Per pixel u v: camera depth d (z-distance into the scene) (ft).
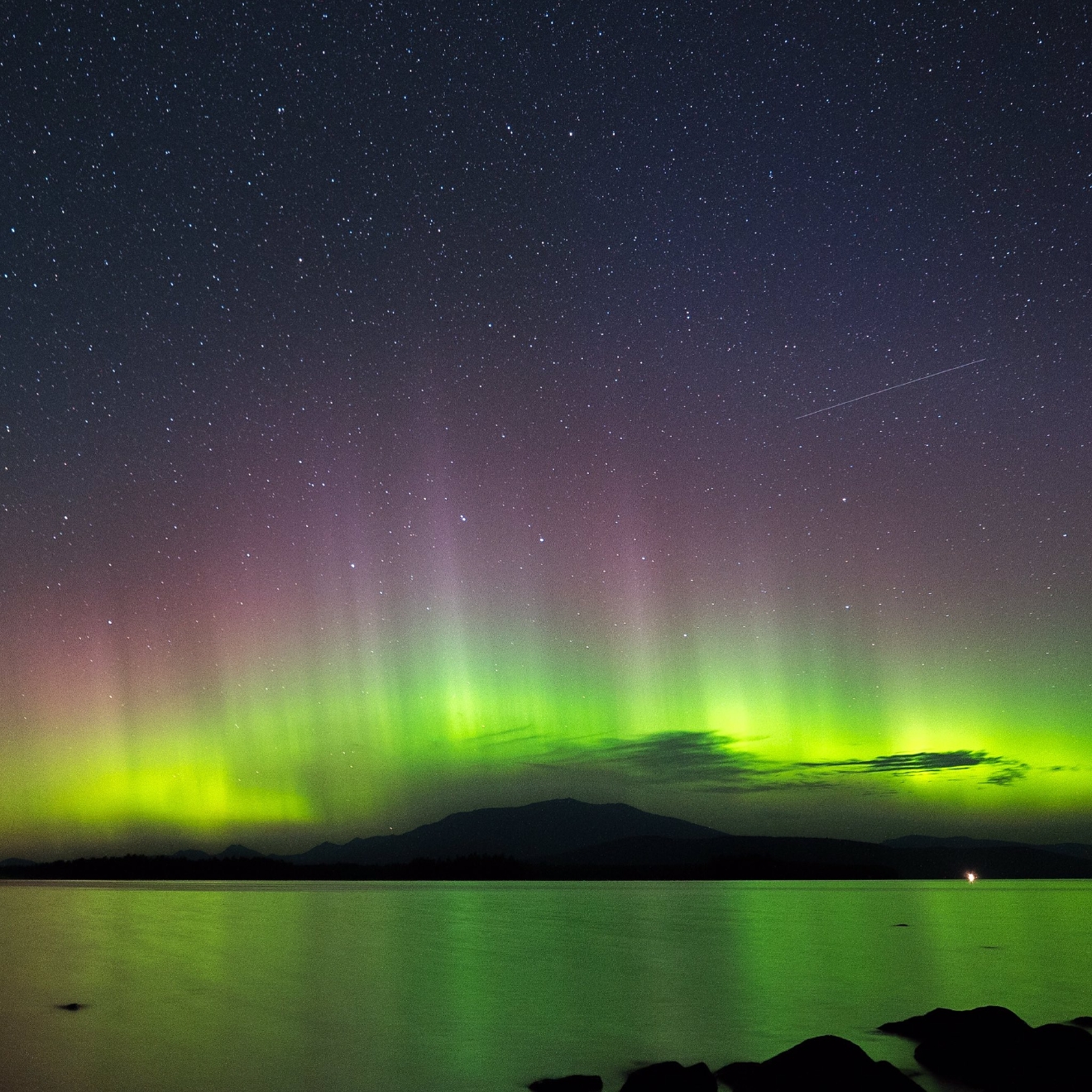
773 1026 50.19
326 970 71.92
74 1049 44.75
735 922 115.44
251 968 72.69
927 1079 38.01
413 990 61.98
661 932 101.55
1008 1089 35.78
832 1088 33.91
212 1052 44.09
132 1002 57.67
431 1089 37.55
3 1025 50.57
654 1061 42.29
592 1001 57.88
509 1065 41.60
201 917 120.98
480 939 94.12
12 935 97.04
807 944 89.35
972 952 83.10
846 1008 55.42
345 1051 44.32
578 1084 37.27
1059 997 59.31
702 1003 56.90
